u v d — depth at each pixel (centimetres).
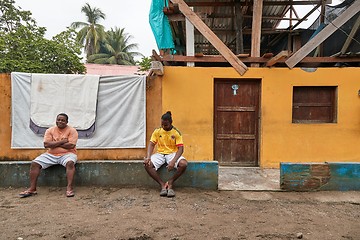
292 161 665
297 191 507
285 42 903
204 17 710
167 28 673
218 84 686
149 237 325
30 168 508
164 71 664
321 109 682
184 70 666
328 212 414
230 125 691
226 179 579
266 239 323
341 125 663
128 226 354
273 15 922
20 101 666
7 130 676
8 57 1265
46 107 664
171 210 414
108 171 528
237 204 445
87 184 529
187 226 357
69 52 1417
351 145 661
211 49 1108
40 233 334
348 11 604
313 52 814
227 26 971
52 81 665
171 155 505
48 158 494
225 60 666
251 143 691
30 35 1349
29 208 420
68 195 473
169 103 668
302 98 682
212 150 670
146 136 681
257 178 586
